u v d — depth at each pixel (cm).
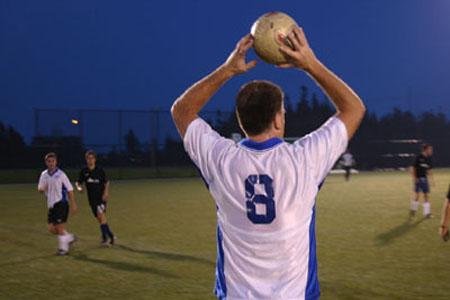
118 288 579
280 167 177
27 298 543
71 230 1032
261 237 176
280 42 172
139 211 1327
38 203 1594
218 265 189
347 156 2420
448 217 441
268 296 176
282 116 186
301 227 178
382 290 554
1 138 2930
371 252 760
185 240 891
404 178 2619
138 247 830
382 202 1473
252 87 181
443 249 778
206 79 187
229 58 184
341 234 926
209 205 1462
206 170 186
